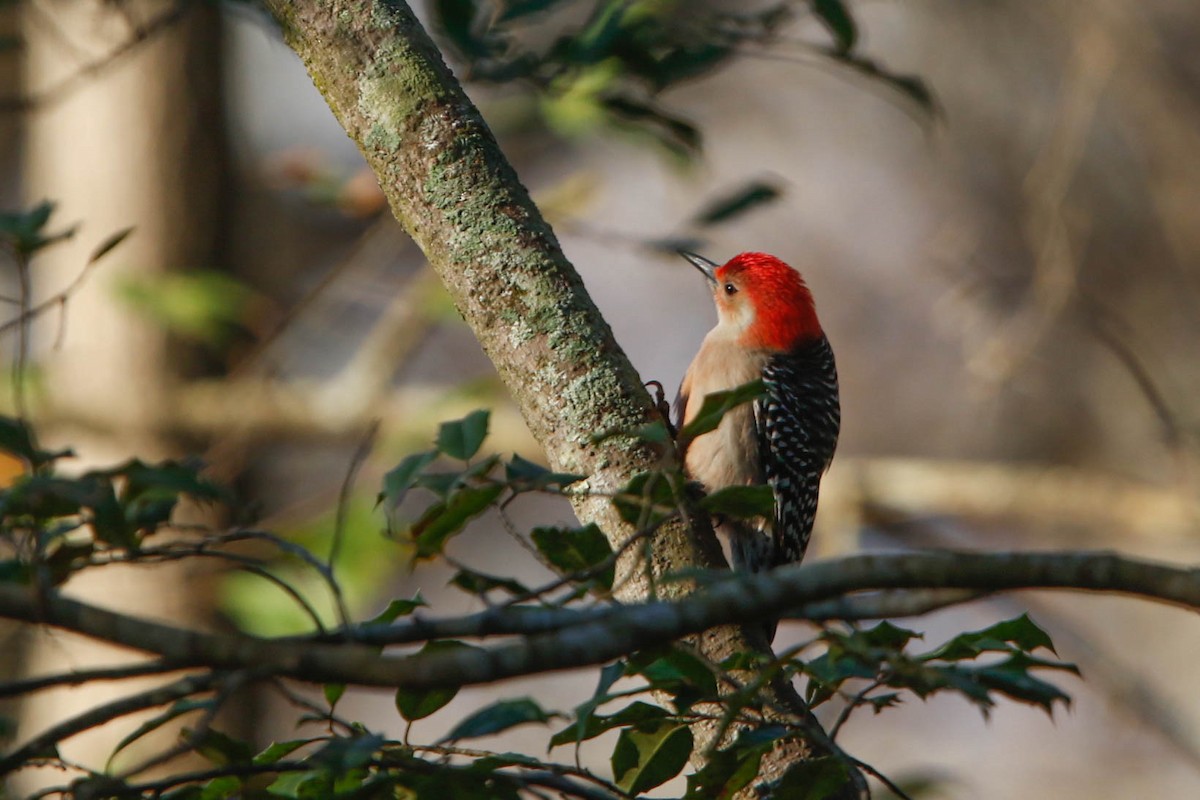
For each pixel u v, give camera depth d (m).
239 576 9.12
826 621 3.83
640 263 21.03
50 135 12.91
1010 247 19.47
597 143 19.44
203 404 12.56
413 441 11.51
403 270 16.89
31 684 3.38
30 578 3.86
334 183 11.22
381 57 5.30
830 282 21.02
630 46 6.99
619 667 4.08
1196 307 19.09
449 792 3.84
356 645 3.50
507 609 3.72
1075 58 14.78
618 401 5.06
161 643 3.41
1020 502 12.98
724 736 4.53
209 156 13.09
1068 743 19.75
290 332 13.70
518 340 5.14
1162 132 18.14
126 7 8.51
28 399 12.19
